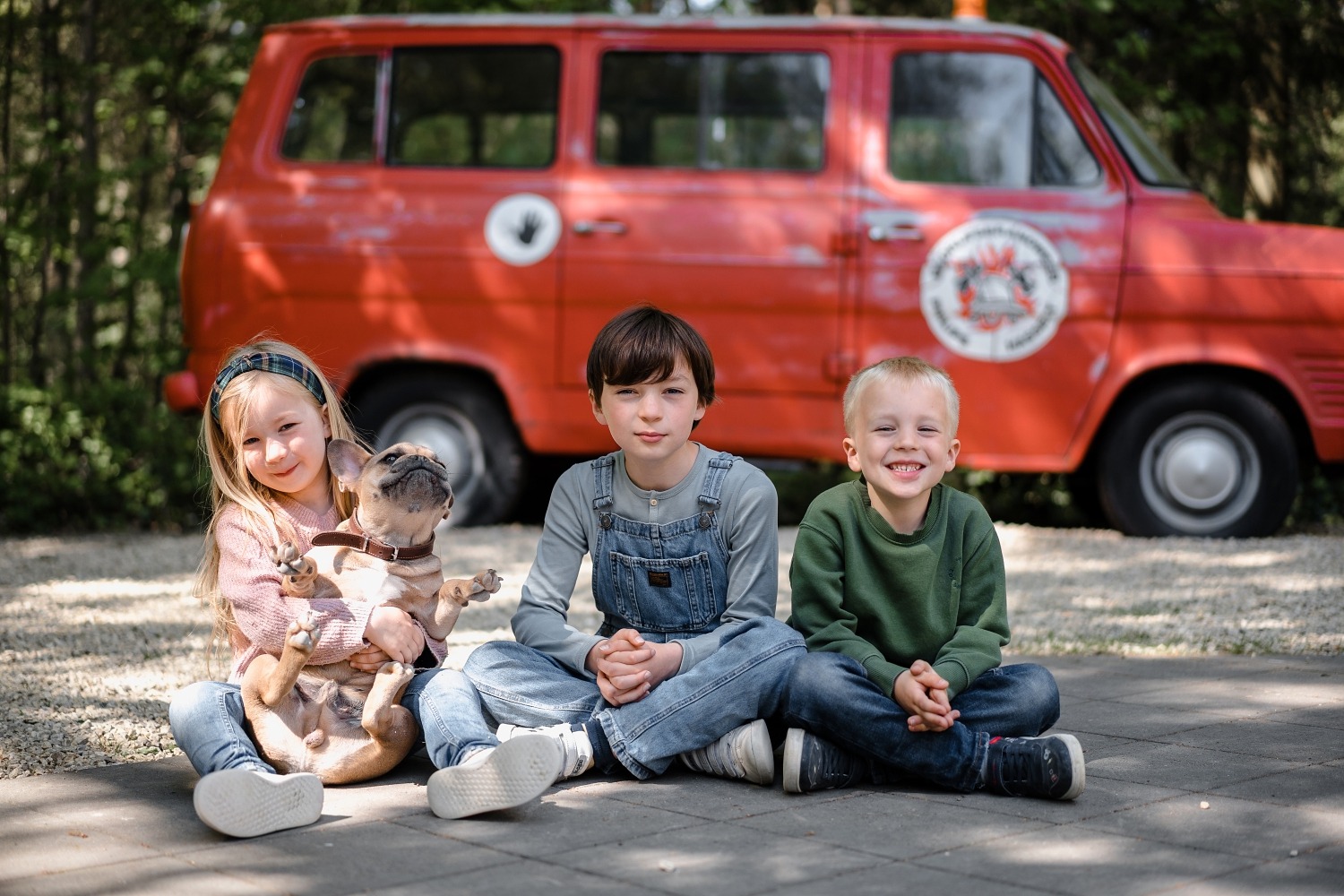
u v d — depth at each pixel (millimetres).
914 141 6461
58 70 10086
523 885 2016
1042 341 6273
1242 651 4055
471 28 6680
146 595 5195
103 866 2131
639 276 6453
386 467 2627
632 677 2658
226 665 3885
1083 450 6289
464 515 6746
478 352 6535
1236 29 10008
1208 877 2037
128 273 9758
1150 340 6246
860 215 6379
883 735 2539
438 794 2381
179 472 7648
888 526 2725
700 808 2459
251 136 6727
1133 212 6281
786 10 11570
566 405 6504
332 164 6699
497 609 4828
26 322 11836
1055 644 4152
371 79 6723
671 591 2828
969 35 6469
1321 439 6277
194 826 2367
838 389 6379
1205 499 6422
